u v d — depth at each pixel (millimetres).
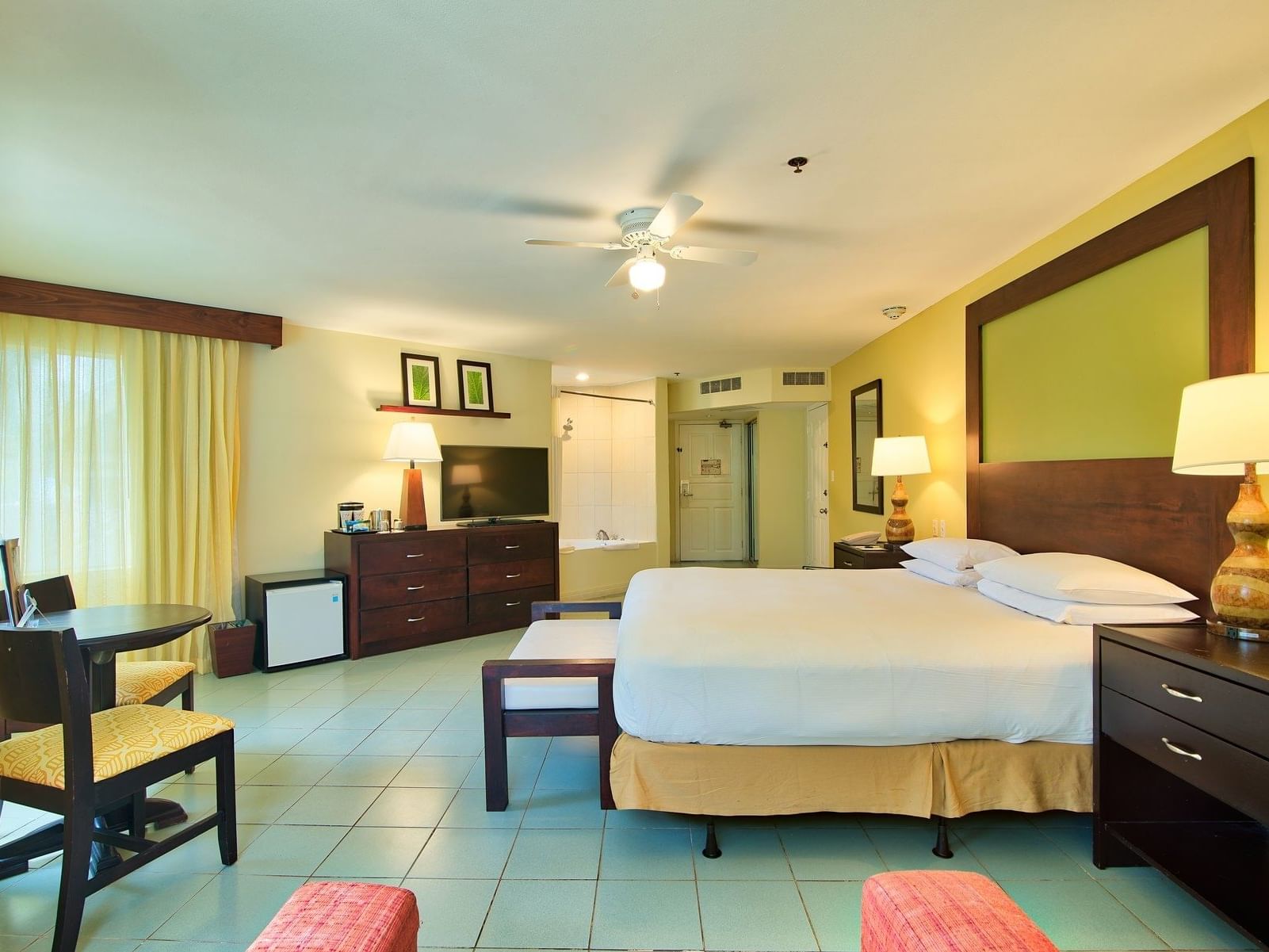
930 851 2018
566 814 2260
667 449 7207
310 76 1707
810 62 1679
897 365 4594
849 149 2137
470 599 4828
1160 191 2295
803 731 1942
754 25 1531
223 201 2459
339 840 2100
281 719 3180
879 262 3250
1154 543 2336
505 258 3098
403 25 1514
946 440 3904
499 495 5402
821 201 2537
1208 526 2117
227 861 1963
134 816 2055
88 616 2234
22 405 3361
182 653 3867
